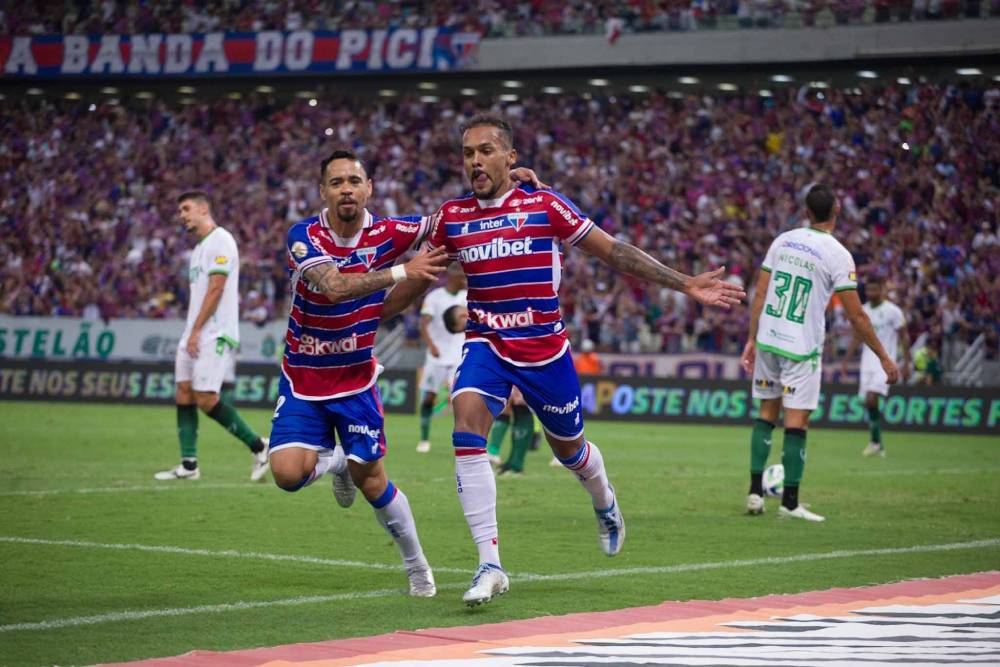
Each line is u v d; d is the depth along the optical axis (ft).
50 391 233.35
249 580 56.75
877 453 151.84
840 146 269.85
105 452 130.21
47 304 271.69
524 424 115.24
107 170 307.17
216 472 110.63
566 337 53.98
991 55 242.99
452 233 53.42
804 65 258.57
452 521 80.18
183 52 289.94
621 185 275.18
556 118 295.69
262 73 285.23
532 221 52.49
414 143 302.04
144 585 54.95
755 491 85.46
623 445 158.92
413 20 285.84
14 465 114.62
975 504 95.61
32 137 319.68
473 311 53.78
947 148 263.49
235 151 306.35
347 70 280.31
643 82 281.33
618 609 50.39
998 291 230.27
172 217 292.20
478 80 286.25
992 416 197.26
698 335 229.04
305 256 51.57
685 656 40.63
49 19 306.14
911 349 220.64
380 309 53.52
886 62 252.83
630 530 77.10
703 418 207.92
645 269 51.85
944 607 50.60
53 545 66.49
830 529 78.48
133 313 260.01
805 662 39.91
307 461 53.11
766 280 84.48
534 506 89.45
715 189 268.82
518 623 46.50
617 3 272.10
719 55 258.78
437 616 48.47
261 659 39.52
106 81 300.81
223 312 100.99
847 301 82.69
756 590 55.47
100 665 38.68
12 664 39.24
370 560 63.31
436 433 173.58
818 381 83.82
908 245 244.22
